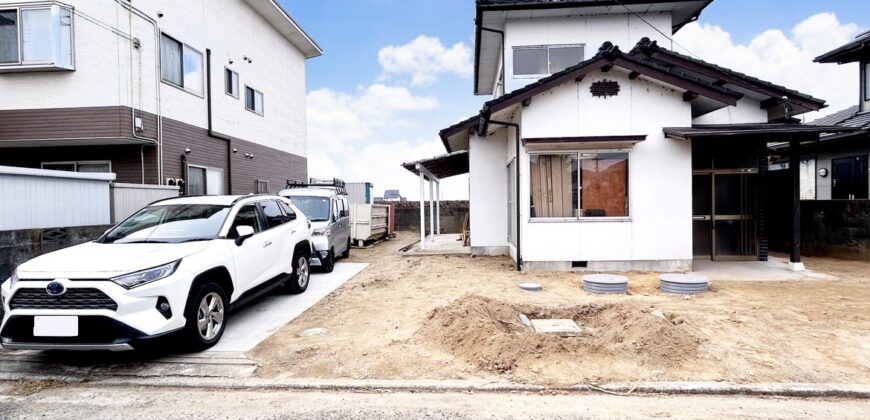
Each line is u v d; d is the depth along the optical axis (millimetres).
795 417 3051
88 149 9203
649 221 8016
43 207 5562
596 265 8102
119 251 4215
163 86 9547
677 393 3432
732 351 4086
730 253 9102
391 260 10781
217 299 4582
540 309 5332
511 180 9812
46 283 3635
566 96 8008
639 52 8914
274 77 15281
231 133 12391
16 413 3199
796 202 8023
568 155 8156
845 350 4129
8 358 4234
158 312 3811
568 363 3840
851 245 9258
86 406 3312
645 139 7934
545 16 11023
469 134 10375
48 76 8273
